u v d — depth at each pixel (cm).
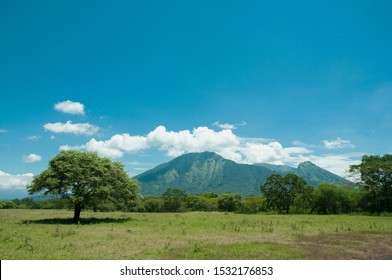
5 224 3797
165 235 2738
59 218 4919
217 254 1891
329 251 2039
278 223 4153
